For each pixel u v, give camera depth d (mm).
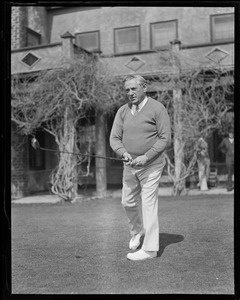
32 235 4535
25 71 9297
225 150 9469
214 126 9656
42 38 12805
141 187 3402
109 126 12188
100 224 5285
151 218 3285
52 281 2711
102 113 9812
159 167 3371
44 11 13016
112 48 12773
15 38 11305
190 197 8562
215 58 9383
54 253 3561
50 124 10062
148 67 9633
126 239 4141
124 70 9766
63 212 6945
